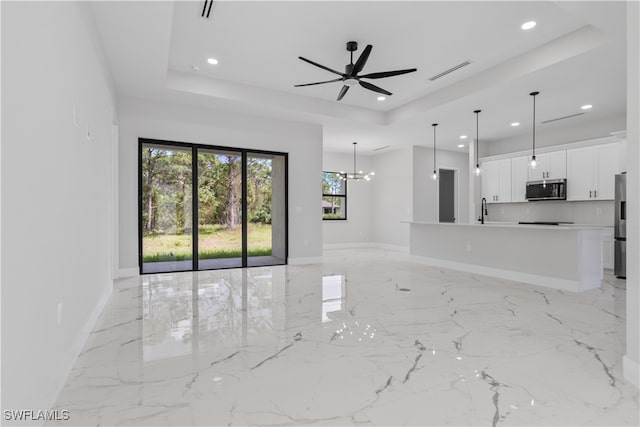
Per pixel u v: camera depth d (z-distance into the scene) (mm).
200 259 5555
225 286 4410
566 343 2490
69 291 2039
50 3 1674
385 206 9414
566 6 2736
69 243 2037
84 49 2479
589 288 4293
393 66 4469
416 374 2020
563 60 3699
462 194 9336
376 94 5555
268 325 2900
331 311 3307
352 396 1780
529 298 3812
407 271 5602
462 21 3412
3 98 1161
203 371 2061
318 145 6480
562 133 6539
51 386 1667
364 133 7121
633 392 1818
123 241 4941
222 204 5723
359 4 3143
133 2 2721
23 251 1325
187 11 3258
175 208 5344
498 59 4277
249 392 1820
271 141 6020
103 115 3420
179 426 1524
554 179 6391
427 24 3467
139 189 5039
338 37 3748
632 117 1975
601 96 4828
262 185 6094
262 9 3221
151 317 3111
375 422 1559
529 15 3295
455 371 2057
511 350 2365
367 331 2748
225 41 3855
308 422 1557
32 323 1419
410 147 8516
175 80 4668
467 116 5852
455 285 4508
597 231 4441
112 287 4246
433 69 4559
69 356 2041
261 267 5922
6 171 1179
